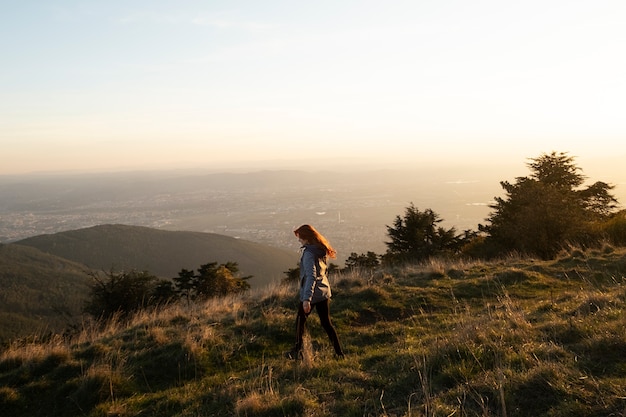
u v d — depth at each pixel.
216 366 5.77
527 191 20.88
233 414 4.12
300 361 5.27
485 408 3.27
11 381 5.48
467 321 6.08
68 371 5.59
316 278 5.43
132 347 6.39
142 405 4.78
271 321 7.01
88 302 17.81
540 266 10.67
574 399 3.29
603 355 3.97
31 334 7.82
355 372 4.71
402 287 9.34
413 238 29.12
